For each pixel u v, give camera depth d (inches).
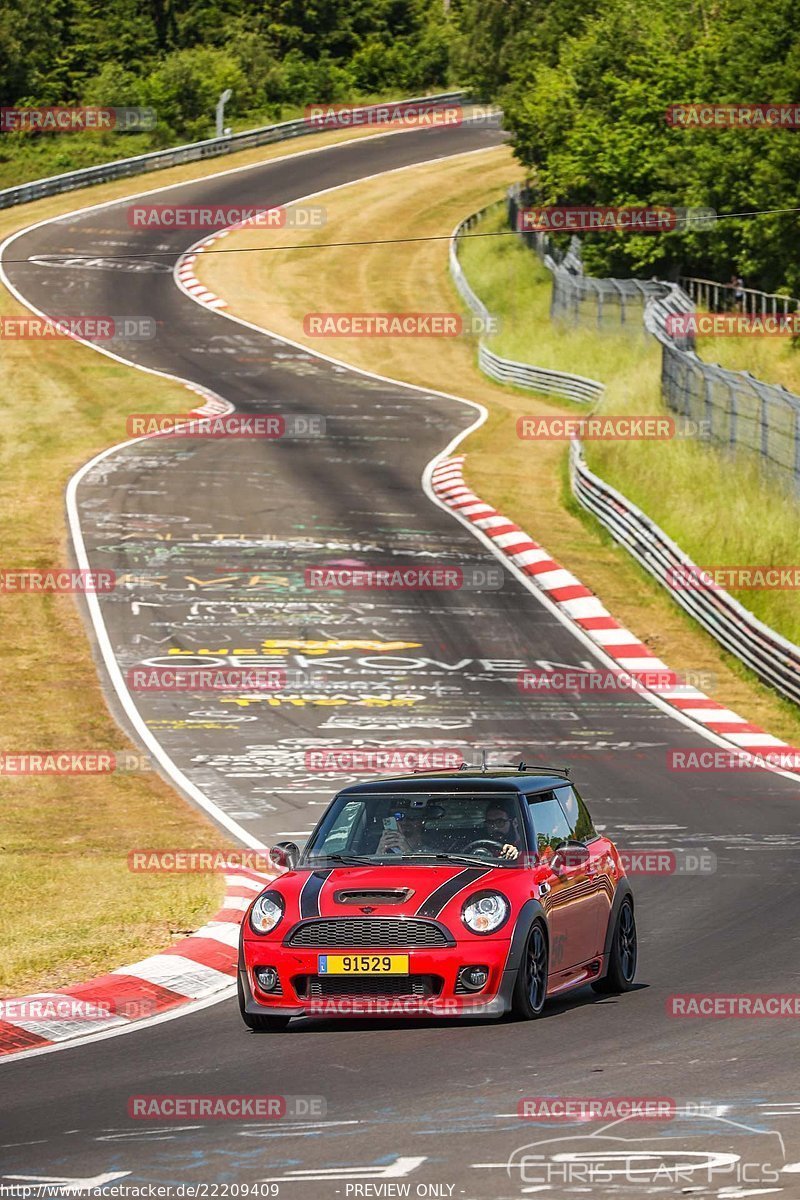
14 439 5270.7
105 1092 983.0
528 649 3348.9
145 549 3998.5
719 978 1322.6
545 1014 1200.2
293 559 3946.9
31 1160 829.2
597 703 3004.4
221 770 2512.3
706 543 3912.4
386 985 1141.7
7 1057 1100.5
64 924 1561.3
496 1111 900.0
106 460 4987.7
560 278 7170.3
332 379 6471.5
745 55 6151.6
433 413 5890.8
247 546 4055.1
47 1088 1002.7
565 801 1344.7
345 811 1291.8
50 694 2970.0
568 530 4308.6
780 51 6136.8
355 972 1135.0
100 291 7765.8
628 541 4062.5
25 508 4379.9
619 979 1312.7
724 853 1950.1
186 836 2107.5
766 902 1664.6
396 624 3476.9
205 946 1462.8
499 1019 1178.0
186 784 2427.4
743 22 6215.6
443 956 1134.4
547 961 1195.3
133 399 5910.4
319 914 1151.6
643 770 2524.6
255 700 2945.4
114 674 3097.9
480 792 1280.8
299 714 2859.3
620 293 6668.3
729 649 3371.1
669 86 6781.5
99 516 4308.6
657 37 6993.1
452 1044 1094.4
